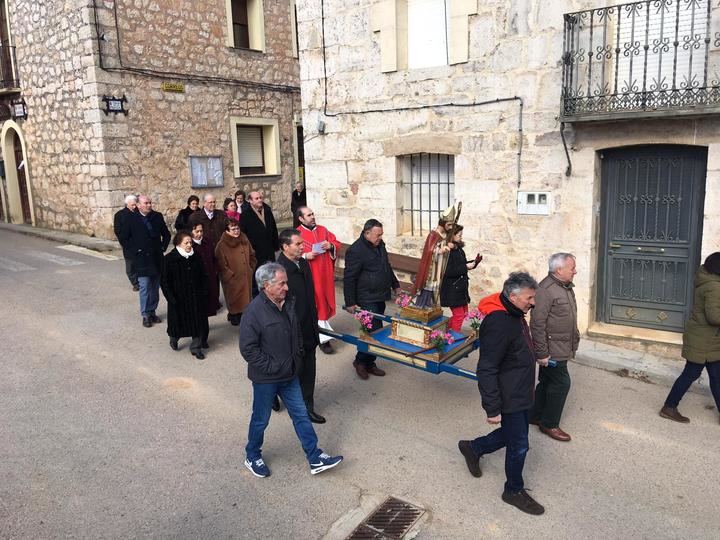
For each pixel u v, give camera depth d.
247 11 15.66
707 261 4.98
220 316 8.37
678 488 4.26
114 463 4.57
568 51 6.75
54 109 13.96
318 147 9.27
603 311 7.41
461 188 7.92
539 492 4.24
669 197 6.77
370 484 4.33
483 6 7.36
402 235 8.78
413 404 5.63
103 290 9.57
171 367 6.48
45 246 13.43
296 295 5.07
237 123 15.41
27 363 6.55
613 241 7.19
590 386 6.07
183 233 6.57
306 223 6.77
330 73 8.91
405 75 8.16
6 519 3.88
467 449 4.39
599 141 6.80
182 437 4.98
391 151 8.50
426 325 4.91
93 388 5.92
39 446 4.80
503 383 3.91
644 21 6.61
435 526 3.86
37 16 13.74
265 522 3.89
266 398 4.27
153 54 13.48
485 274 7.91
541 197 7.30
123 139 13.11
